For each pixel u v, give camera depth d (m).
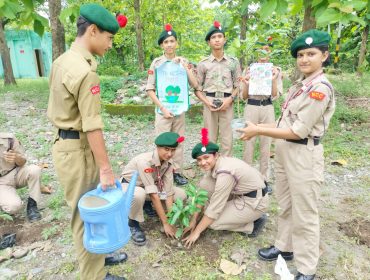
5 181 3.40
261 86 3.74
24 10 2.33
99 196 2.00
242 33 7.19
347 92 8.24
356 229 3.20
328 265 2.74
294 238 2.47
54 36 7.02
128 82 8.80
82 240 2.20
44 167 4.56
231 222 3.04
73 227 2.21
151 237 3.14
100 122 1.93
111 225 1.96
